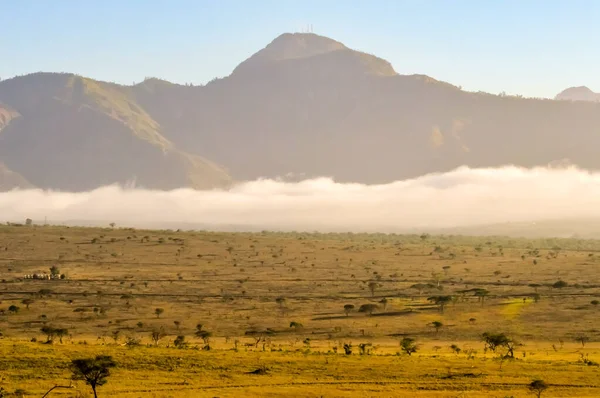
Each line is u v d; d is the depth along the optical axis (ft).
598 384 384.06
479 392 362.33
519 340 641.40
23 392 335.67
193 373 388.16
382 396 347.97
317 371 401.70
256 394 347.97
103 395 337.31
